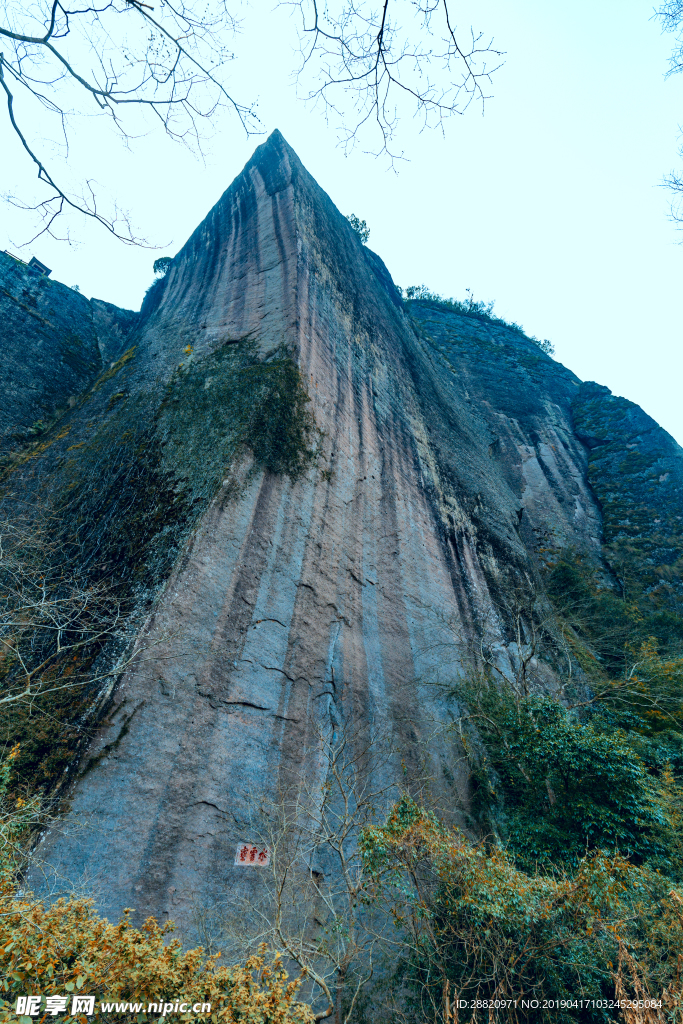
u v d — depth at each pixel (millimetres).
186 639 7184
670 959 5289
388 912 6184
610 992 5457
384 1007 5793
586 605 17531
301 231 15281
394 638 10602
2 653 7438
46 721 6289
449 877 5852
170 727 6473
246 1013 3559
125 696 6289
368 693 9289
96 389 14820
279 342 12375
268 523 9391
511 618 14781
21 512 10164
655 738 10656
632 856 7609
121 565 8258
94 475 10836
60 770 5734
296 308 12891
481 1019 5230
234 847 6332
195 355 13391
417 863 6035
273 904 6273
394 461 14250
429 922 5824
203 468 9547
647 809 7742
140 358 15031
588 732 8773
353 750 8406
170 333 15383
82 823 5371
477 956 5418
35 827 5199
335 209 20984
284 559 9344
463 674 11312
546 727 8938
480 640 12852
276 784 7203
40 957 3293
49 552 8930
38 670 7059
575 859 7422
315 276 14836
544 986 5332
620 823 7719
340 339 14844
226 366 12312
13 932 3404
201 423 10758
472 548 15695
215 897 5887
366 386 15031
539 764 8641
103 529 9242
